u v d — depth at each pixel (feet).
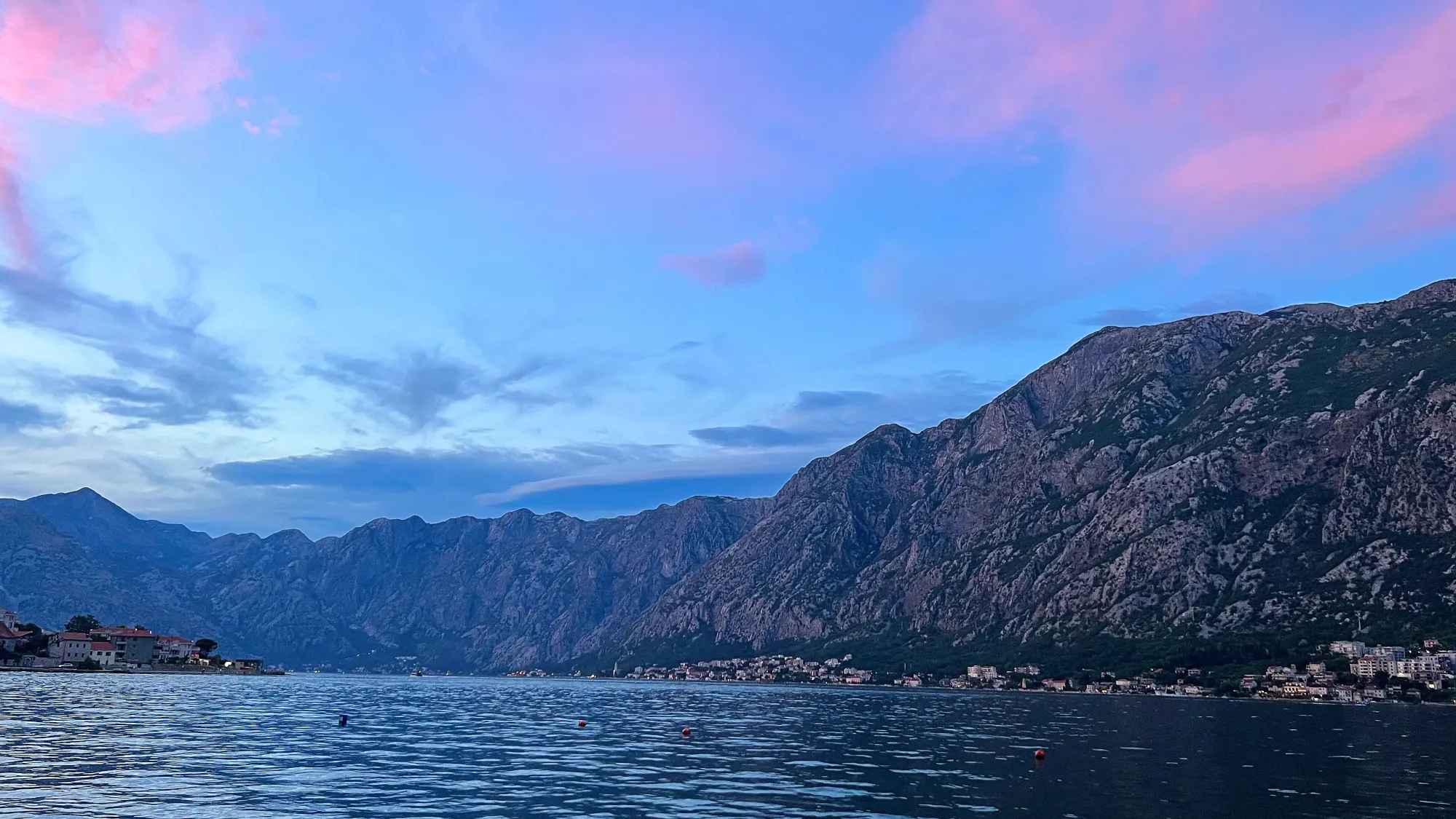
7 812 151.43
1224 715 568.00
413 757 252.42
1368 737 388.78
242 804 166.40
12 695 442.50
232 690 644.69
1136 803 193.77
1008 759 278.26
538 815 167.53
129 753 230.68
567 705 608.19
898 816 173.47
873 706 651.66
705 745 314.55
